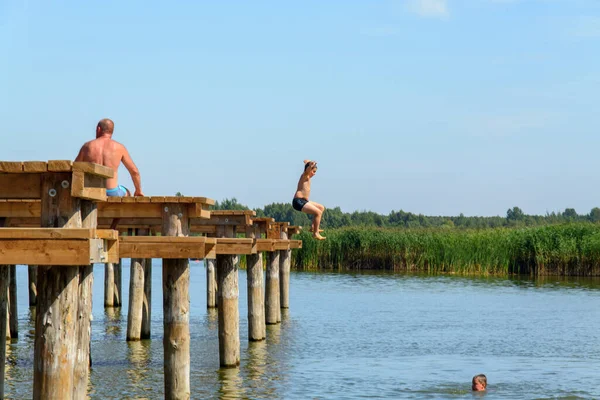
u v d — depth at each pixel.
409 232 63.38
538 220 141.88
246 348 22.95
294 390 16.92
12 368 18.78
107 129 16.62
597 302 38.53
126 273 65.00
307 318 31.78
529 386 17.50
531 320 31.23
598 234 54.59
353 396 16.41
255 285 24.28
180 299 13.97
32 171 8.46
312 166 21.47
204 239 13.52
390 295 42.44
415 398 16.25
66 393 8.63
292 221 123.56
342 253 62.22
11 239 8.25
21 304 35.81
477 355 22.23
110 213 14.41
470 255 58.19
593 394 16.62
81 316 9.58
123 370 18.84
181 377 13.97
